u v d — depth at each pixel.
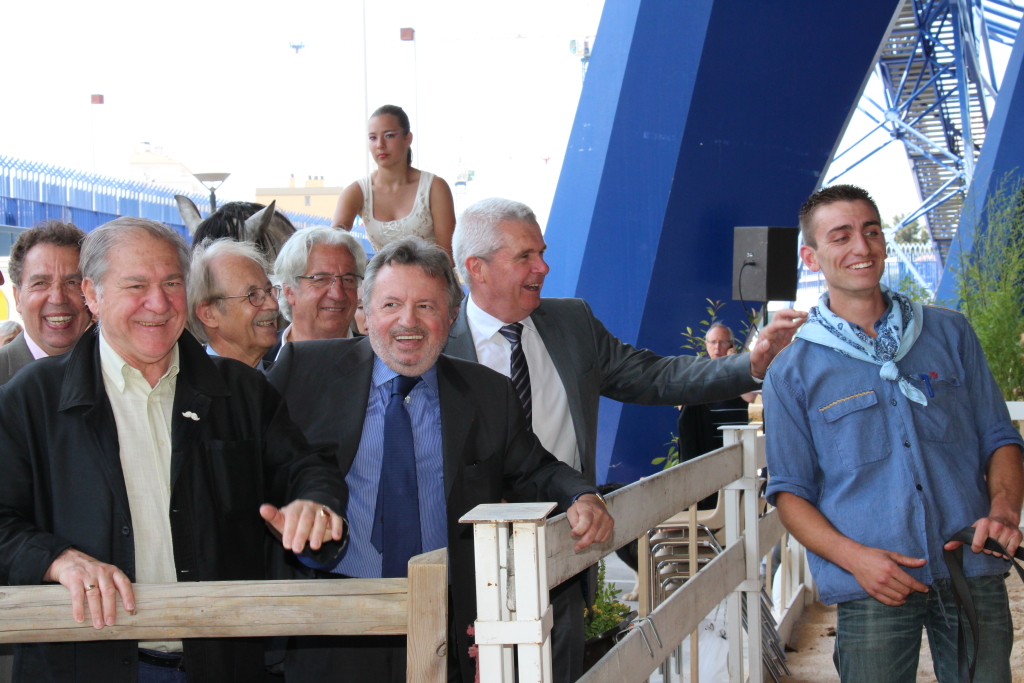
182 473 1.81
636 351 2.90
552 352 2.67
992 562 2.18
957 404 2.26
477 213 2.59
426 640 1.41
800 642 4.47
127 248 1.76
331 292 2.79
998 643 2.16
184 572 1.78
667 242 6.84
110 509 1.72
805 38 6.36
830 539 2.21
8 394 1.75
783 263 6.25
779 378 2.35
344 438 2.13
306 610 1.44
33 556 1.54
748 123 6.61
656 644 2.31
